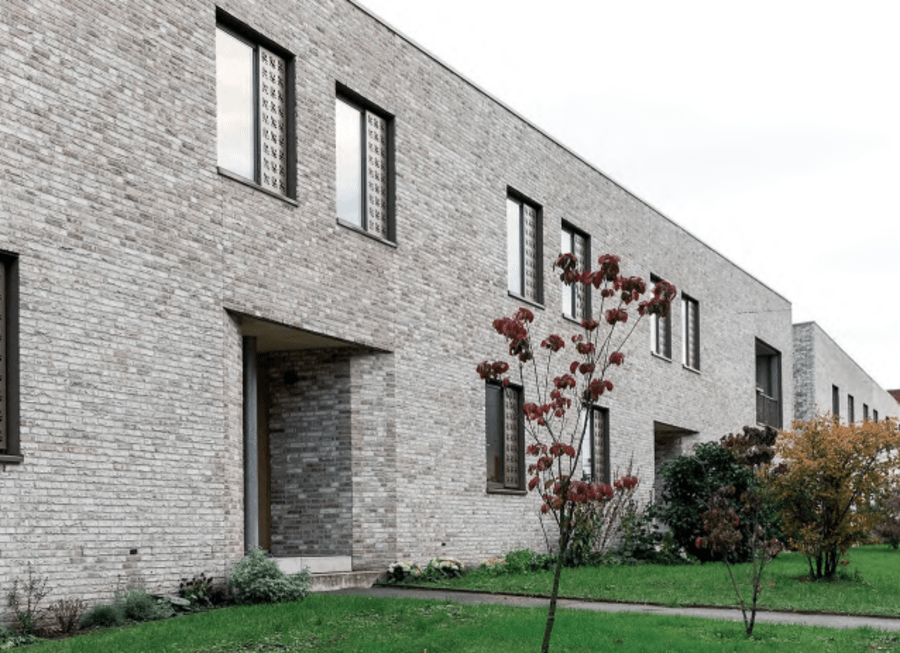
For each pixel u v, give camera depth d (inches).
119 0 450.0
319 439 609.3
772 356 1477.6
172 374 464.4
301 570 537.6
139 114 456.1
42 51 411.5
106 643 351.6
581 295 893.2
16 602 384.2
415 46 667.4
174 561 458.6
